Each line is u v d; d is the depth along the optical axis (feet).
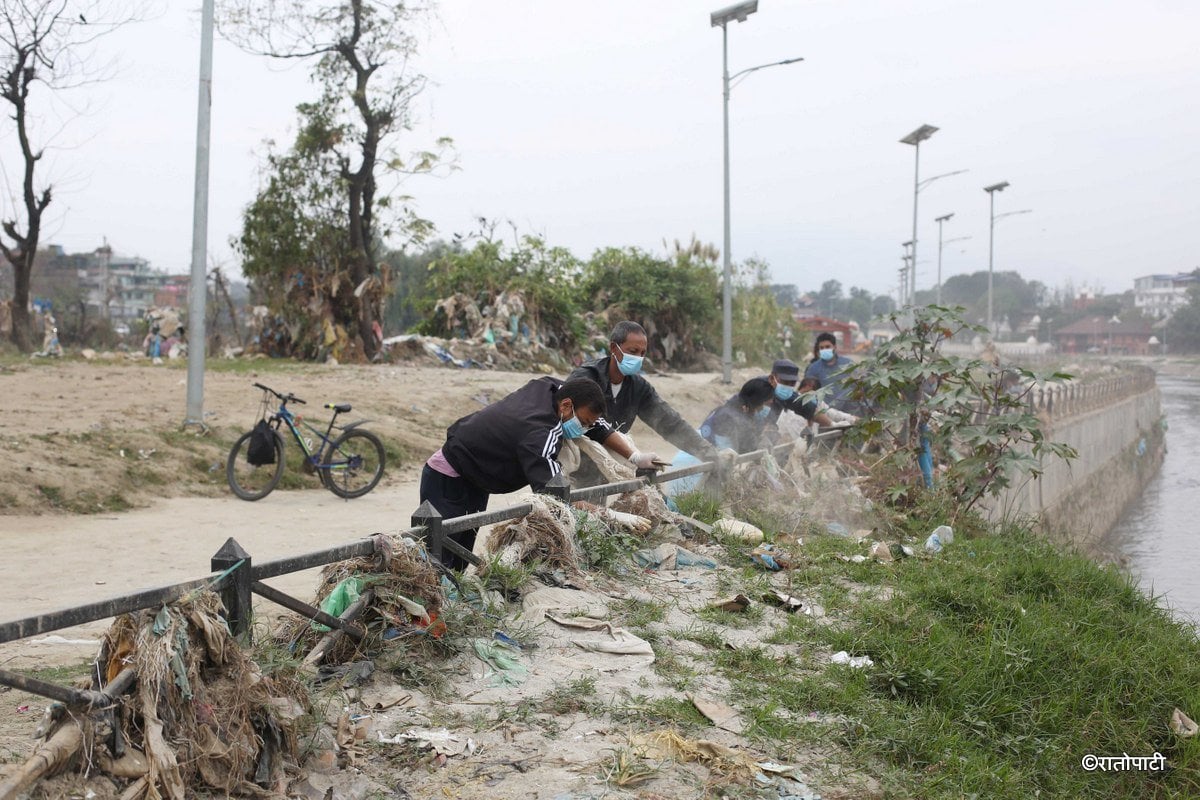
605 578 18.90
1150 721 18.67
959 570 23.18
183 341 85.20
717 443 29.96
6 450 32.27
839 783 12.32
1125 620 23.02
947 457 32.09
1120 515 101.60
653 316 128.98
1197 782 16.58
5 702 12.48
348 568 14.21
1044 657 18.92
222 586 11.71
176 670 10.01
